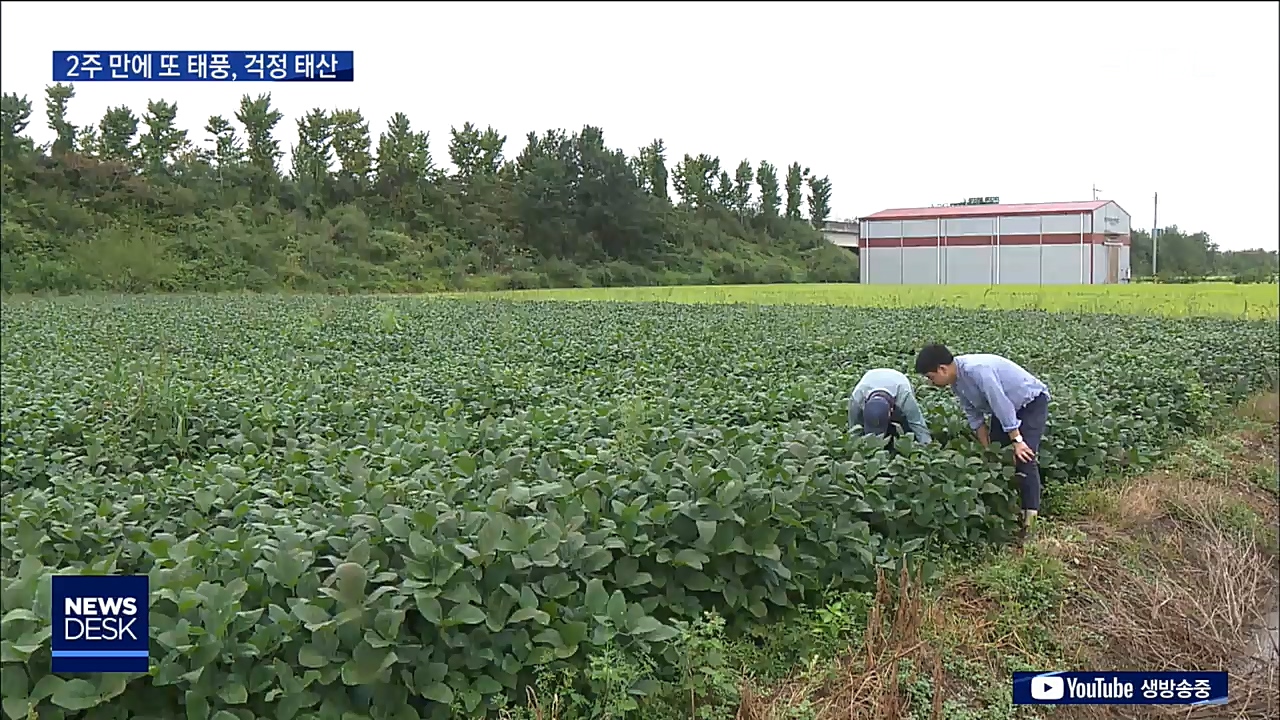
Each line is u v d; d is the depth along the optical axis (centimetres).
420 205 6588
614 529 521
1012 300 3169
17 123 5778
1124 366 1269
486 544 458
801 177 9606
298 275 5178
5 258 4447
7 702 370
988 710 534
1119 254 5703
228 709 407
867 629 543
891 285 4903
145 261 4788
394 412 896
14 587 402
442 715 437
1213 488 884
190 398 938
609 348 1491
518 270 6281
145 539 512
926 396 980
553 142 7344
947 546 679
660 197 8019
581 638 459
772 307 2936
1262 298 3083
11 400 941
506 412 968
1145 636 641
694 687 484
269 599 436
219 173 6112
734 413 884
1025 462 754
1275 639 679
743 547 537
